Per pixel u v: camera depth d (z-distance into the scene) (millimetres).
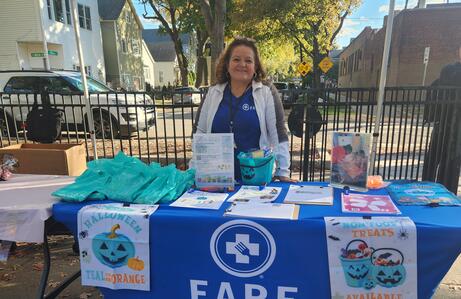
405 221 1630
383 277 1648
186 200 1959
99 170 2271
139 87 28812
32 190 2264
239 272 1769
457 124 3594
